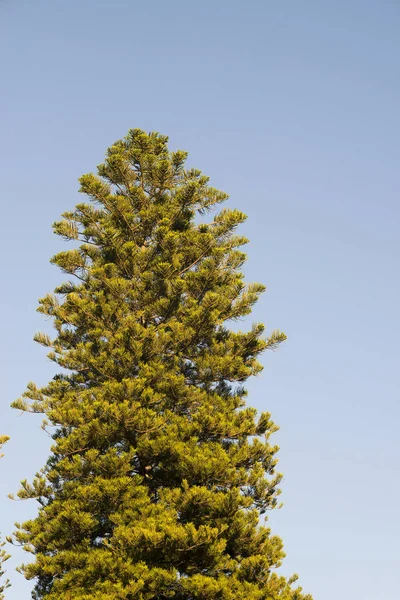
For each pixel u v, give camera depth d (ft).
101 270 71.46
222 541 57.82
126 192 79.46
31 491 66.03
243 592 57.36
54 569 59.57
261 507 65.57
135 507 59.72
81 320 72.38
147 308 71.87
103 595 53.93
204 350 72.74
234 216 75.61
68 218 76.18
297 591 61.57
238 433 66.54
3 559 78.79
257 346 72.43
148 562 58.13
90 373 70.59
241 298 73.87
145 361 70.08
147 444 63.52
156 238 75.36
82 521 59.41
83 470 62.18
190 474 62.13
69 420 65.51
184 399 67.51
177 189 77.00
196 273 71.20
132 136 82.28
